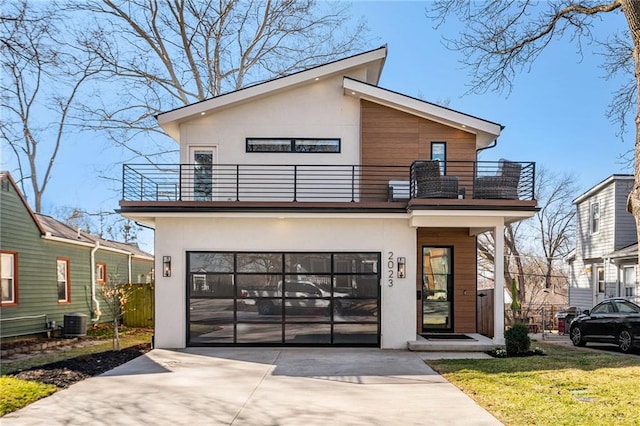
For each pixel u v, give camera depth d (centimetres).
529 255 3111
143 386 724
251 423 546
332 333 1103
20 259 1314
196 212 1083
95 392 689
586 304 2070
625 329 1126
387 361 923
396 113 1276
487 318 1262
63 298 1569
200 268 1115
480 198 1084
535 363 880
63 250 1552
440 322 1267
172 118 1230
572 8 960
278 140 1264
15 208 1298
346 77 1230
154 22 1948
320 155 1259
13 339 1270
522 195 1114
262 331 1105
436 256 1288
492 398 627
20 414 585
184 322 1099
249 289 1112
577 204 2158
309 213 1088
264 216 1095
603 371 794
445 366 859
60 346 1234
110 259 1945
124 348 1111
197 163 1259
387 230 1115
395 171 1250
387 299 1101
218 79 2052
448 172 1257
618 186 1819
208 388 709
